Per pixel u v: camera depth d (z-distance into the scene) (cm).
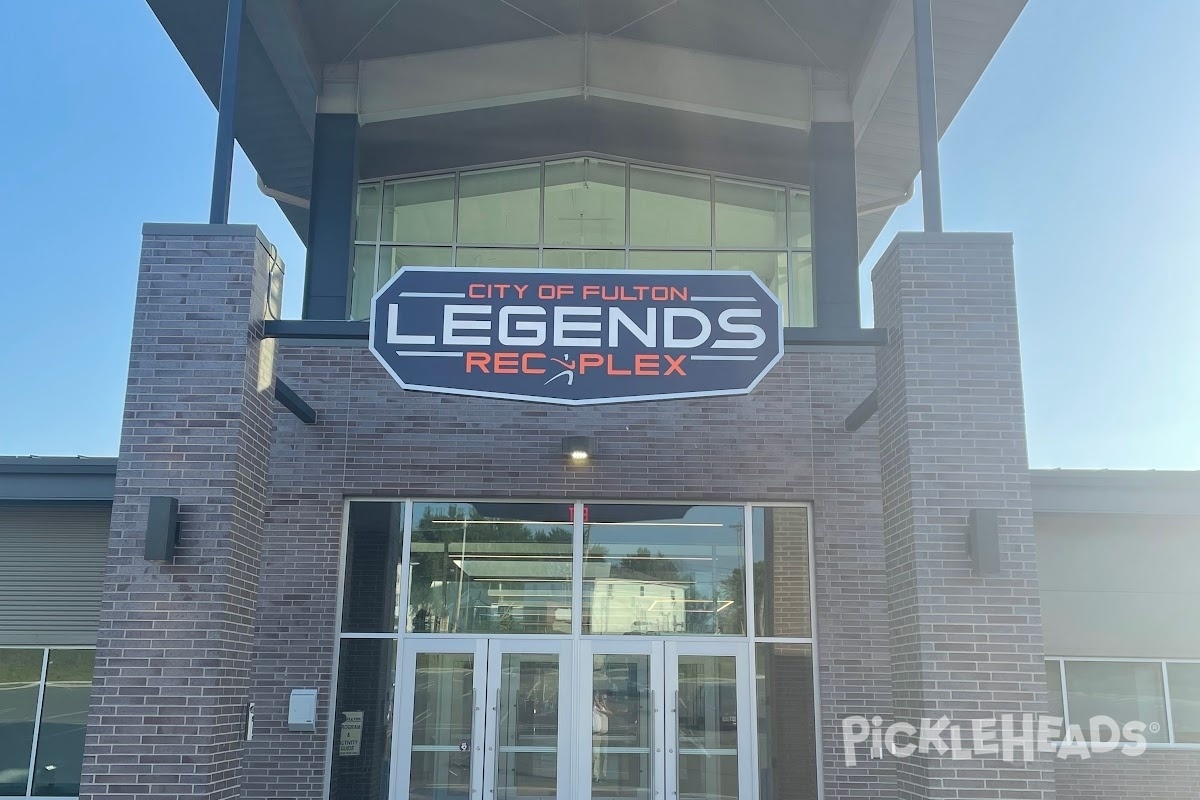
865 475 1287
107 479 1322
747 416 1298
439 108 1415
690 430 1294
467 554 1277
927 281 1005
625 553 1284
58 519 1352
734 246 1496
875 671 1239
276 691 1216
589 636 1257
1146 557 1387
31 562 1342
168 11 1277
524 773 1221
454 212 1501
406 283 1020
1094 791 1326
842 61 1438
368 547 1273
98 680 917
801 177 1505
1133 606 1372
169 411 975
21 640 1323
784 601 1271
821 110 1442
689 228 1502
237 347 989
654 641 1257
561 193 1509
